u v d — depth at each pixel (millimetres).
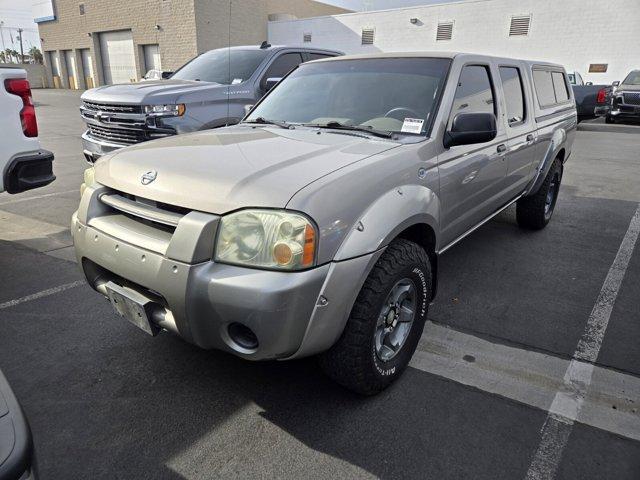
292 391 2701
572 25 20016
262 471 2174
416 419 2492
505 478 2148
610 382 2805
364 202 2291
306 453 2273
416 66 3426
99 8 29625
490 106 3787
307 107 3561
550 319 3518
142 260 2238
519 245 5039
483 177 3607
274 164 2354
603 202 6824
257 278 2016
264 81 6855
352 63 3732
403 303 2695
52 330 3273
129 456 2244
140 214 2342
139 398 2631
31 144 4211
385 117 3193
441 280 4156
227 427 2430
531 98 4648
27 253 4645
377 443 2334
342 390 2715
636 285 4094
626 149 11508
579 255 4770
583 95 15383
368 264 2252
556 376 2855
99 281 2670
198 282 2084
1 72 3941
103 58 31141
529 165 4637
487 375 2859
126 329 3301
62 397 2627
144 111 5785
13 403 1456
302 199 2064
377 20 24656
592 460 2246
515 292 3945
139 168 2504
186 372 2855
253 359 2137
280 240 2020
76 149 10508
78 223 2656
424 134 2984
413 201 2574
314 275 2062
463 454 2275
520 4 20875
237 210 2090
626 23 18969
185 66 7789
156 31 27062
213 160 2441
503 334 3311
